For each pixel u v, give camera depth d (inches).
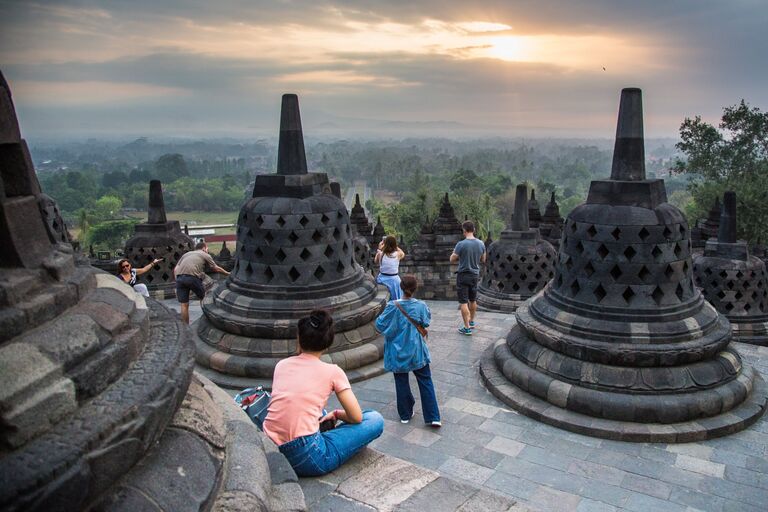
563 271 323.9
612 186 304.0
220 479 120.3
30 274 104.4
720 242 513.7
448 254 681.6
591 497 223.1
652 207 296.2
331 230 372.2
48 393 91.3
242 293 371.9
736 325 493.4
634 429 266.7
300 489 142.4
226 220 5398.6
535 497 223.1
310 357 190.7
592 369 288.7
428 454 255.6
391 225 2699.3
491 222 2839.6
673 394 276.7
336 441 190.1
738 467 243.4
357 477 186.2
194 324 413.1
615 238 296.7
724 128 1496.1
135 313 127.2
